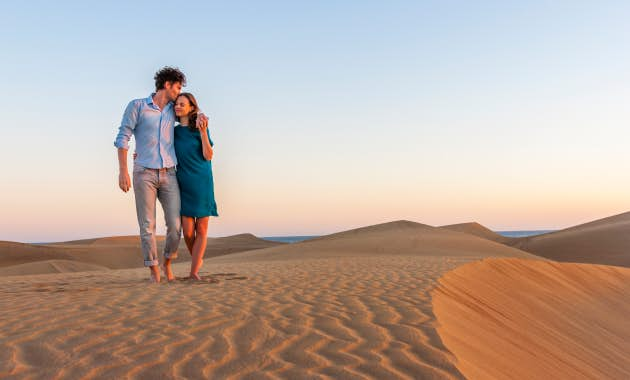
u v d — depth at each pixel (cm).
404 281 629
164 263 617
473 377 270
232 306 423
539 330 585
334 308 421
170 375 251
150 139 575
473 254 2811
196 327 345
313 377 252
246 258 2638
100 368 259
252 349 296
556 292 947
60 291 516
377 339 318
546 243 4903
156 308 409
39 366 260
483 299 633
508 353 394
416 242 3141
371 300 464
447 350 296
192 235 618
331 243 3098
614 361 580
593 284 1159
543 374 382
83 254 4381
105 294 487
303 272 789
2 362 264
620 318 930
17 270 2630
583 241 4638
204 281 605
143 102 575
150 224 589
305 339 318
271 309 413
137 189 581
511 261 1067
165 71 586
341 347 301
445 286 599
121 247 4822
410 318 380
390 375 256
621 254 4109
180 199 598
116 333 325
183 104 586
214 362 271
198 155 592
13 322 354
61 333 324
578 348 569
